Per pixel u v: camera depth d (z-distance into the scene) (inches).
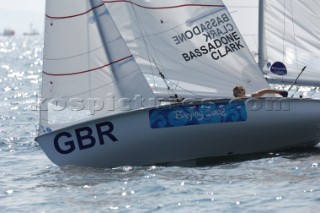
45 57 1930.4
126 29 2091.5
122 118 1851.6
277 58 2185.0
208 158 1955.0
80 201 1552.7
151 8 2090.3
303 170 1761.8
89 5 1945.1
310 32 2175.2
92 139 1855.3
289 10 2178.9
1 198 1619.1
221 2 2097.7
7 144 2454.5
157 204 1497.3
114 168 1879.9
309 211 1403.8
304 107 1959.9
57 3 1932.8
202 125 1891.0
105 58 1942.7
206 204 1481.3
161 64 2087.8
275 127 1952.5
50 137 1857.8
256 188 1595.7
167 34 2089.1
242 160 1924.2
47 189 1685.5
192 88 2084.2
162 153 1894.7
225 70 2090.3
